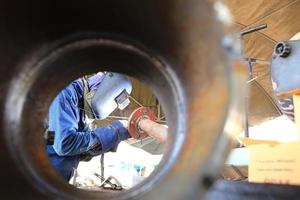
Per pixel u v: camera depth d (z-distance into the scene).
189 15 0.48
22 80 0.68
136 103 3.43
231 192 0.87
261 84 3.62
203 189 0.39
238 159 1.37
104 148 1.69
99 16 0.67
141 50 0.70
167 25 0.58
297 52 1.42
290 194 0.79
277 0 2.92
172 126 0.65
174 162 0.52
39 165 0.67
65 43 0.71
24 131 0.68
